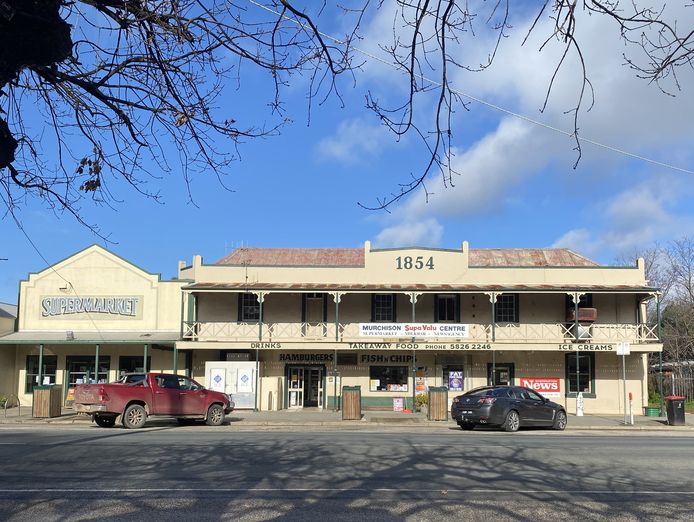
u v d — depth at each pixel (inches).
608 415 1103.0
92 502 312.7
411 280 1176.2
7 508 299.7
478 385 1171.3
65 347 1201.4
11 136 157.6
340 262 1284.4
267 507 305.1
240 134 209.8
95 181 230.5
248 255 1309.1
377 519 285.1
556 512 303.1
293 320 1193.4
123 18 180.5
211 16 178.9
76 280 1216.2
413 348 1102.4
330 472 407.2
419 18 160.1
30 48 153.3
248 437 627.8
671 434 811.4
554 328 1156.5
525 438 671.1
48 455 475.8
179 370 1210.6
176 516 286.0
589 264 1248.8
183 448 521.0
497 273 1173.7
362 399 1166.3
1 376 1155.3
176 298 1210.0
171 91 199.2
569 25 153.6
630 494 348.2
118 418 812.6
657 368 1691.7
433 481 380.2
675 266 1768.0
